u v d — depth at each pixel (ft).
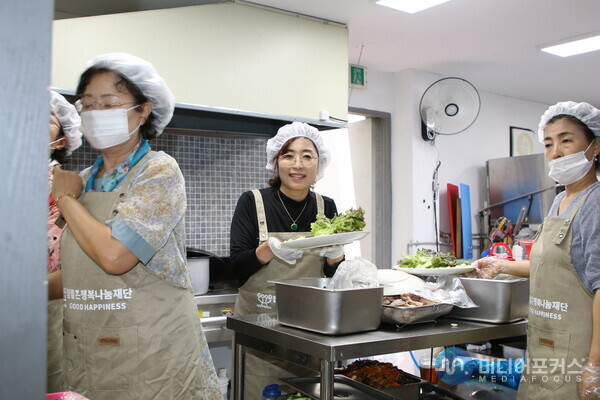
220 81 8.61
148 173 4.28
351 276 5.24
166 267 4.35
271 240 5.85
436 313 5.46
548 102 17.87
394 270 6.35
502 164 15.12
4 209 1.42
